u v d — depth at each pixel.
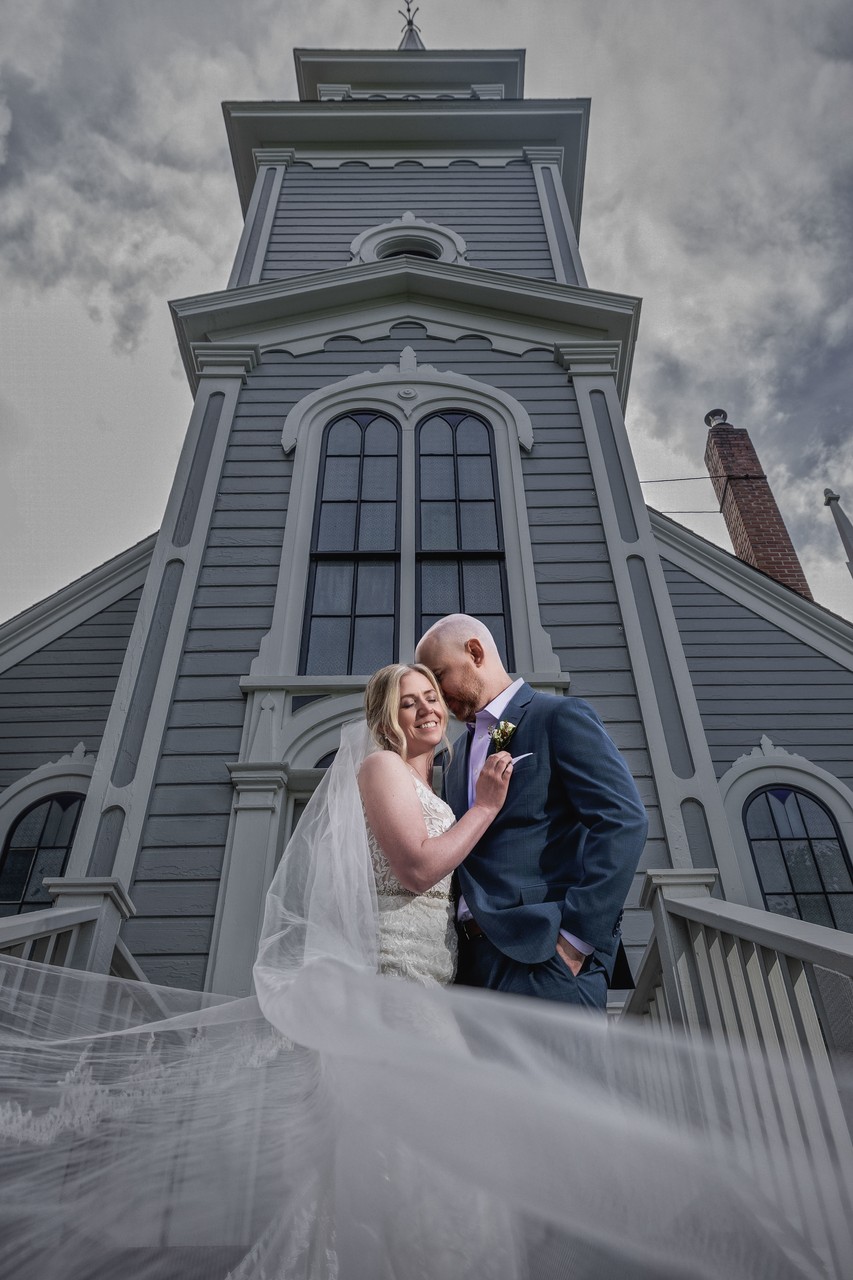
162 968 3.97
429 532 5.71
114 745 4.64
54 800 6.95
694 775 4.61
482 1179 1.07
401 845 1.67
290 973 1.58
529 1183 1.06
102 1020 1.74
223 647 5.13
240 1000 1.69
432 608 5.36
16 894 6.55
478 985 1.77
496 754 1.88
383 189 9.20
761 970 2.09
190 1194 1.08
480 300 7.16
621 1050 1.32
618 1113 1.15
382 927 1.67
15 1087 1.29
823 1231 1.09
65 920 3.05
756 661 7.62
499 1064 1.21
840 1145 1.25
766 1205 1.10
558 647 5.16
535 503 5.85
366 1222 1.07
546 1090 1.15
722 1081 1.30
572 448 6.18
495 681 2.29
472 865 1.94
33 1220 1.01
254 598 5.35
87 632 7.79
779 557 11.24
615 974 1.94
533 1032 1.33
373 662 5.14
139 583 8.02
